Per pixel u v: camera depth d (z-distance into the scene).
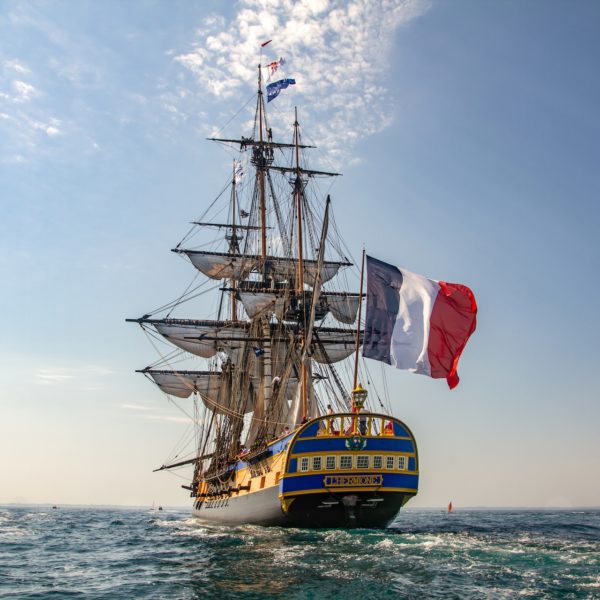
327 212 56.69
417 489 46.59
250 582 27.53
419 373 42.59
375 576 27.66
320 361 74.62
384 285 44.97
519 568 29.17
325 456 44.94
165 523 89.44
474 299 43.31
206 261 87.06
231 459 65.06
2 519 110.88
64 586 30.12
